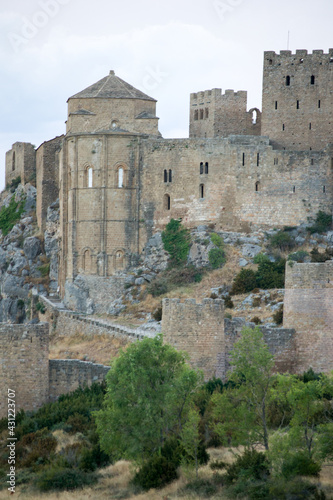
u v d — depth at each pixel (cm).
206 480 6569
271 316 11344
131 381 7075
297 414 6800
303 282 9231
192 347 8600
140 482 6656
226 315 10312
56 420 7700
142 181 14438
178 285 13338
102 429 7050
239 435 6856
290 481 6241
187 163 14225
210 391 8100
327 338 9106
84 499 6481
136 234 14388
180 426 7062
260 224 13975
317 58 14475
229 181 14062
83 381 8162
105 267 14288
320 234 13662
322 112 14400
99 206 14375
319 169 13962
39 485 6750
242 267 13200
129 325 12381
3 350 7962
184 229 14100
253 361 7150
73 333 13088
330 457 6700
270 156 14012
